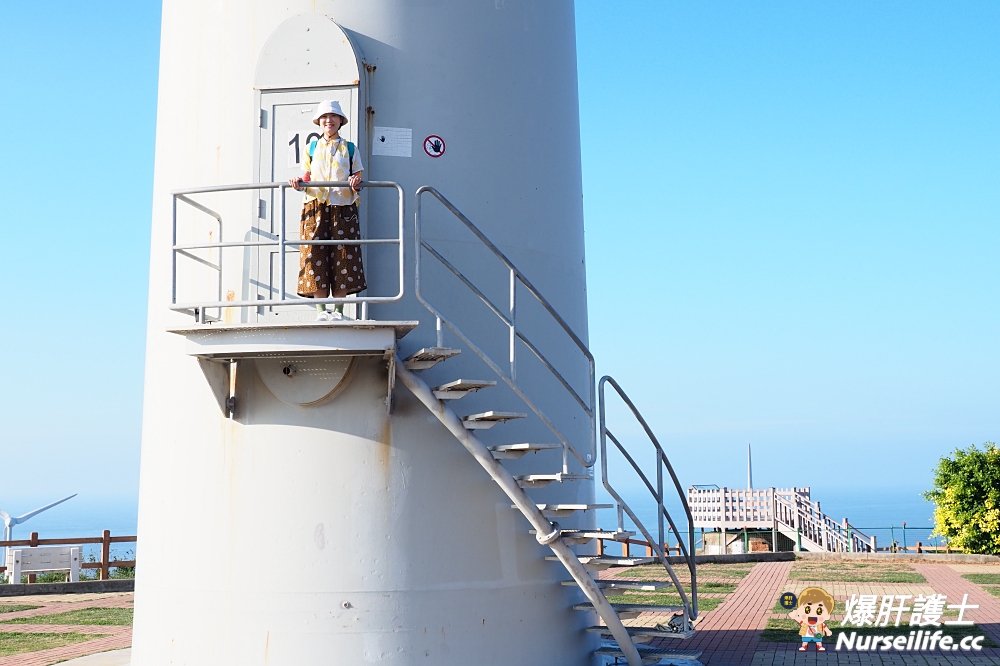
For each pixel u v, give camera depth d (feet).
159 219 30.37
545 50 31.24
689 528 30.35
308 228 24.53
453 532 26.78
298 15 27.96
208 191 24.35
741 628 42.24
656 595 54.13
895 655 35.47
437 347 23.79
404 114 28.04
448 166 28.30
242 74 28.32
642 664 29.86
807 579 63.36
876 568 72.28
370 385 26.68
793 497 108.27
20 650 39.09
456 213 25.04
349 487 26.27
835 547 103.65
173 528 27.53
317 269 24.32
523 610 27.58
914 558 79.82
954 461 84.64
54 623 47.55
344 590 25.90
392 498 26.35
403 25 28.45
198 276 28.12
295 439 26.53
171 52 30.63
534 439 28.55
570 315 30.68
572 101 32.76
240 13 28.71
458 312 27.71
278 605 25.93
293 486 26.35
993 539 80.48
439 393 25.39
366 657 25.68
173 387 28.45
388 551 26.14
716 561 78.48
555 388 29.48
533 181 29.96
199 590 26.66
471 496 27.20
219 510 26.76
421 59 28.48
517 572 27.61
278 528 26.25
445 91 28.60
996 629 41.39
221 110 28.48
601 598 27.17
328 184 23.99
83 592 64.39
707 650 36.70
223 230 27.73
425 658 26.00
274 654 25.72
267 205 26.94
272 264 26.71
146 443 29.60
